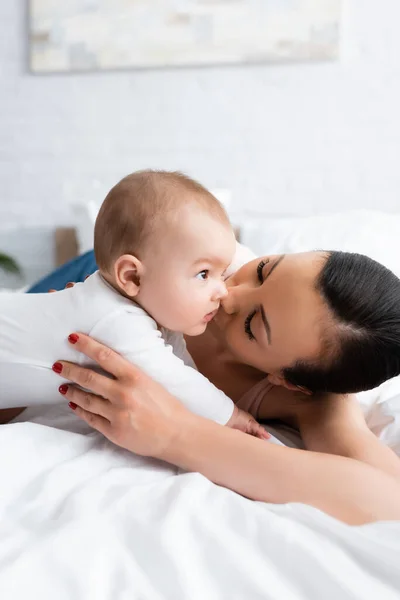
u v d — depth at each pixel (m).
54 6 2.30
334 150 2.24
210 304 0.90
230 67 2.26
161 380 0.88
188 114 2.32
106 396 0.86
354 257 0.93
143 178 0.90
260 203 2.32
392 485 0.82
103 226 0.90
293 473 0.82
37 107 2.40
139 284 0.88
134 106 2.35
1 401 0.98
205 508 0.74
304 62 2.21
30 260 2.43
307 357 0.91
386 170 2.22
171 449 0.85
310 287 0.89
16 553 0.65
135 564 0.65
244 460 0.83
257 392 1.08
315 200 2.28
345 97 2.21
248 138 2.29
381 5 2.14
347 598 0.60
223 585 0.62
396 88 2.18
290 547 0.67
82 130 2.39
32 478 0.82
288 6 2.17
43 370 0.91
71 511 0.73
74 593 0.59
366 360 0.89
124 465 0.89
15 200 2.48
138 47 2.28
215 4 2.21
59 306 0.90
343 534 0.69
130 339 0.87
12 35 2.36
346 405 1.03
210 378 1.12
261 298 0.92
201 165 2.34
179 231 0.85
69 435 0.91
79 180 2.43
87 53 2.31
